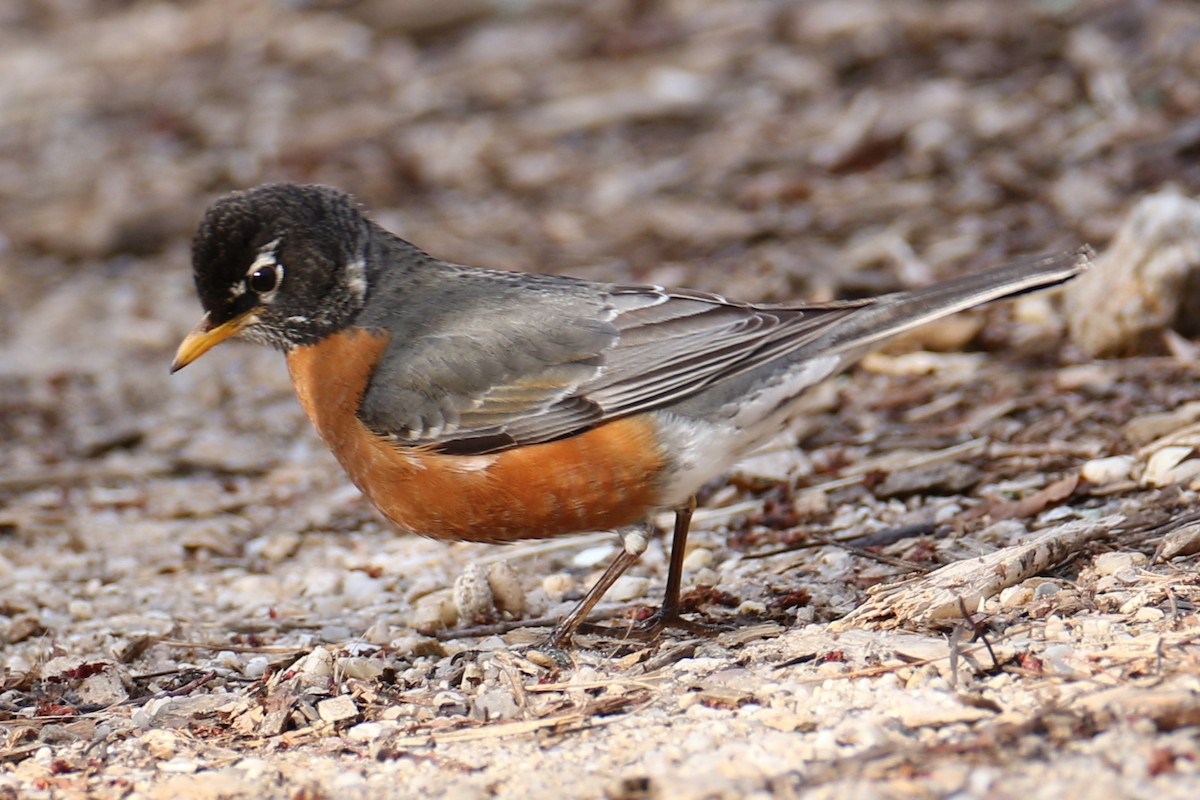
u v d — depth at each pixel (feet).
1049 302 49.24
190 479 49.03
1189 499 33.04
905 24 73.26
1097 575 29.55
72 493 47.93
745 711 25.35
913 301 31.53
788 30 76.95
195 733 27.53
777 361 31.68
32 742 27.84
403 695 28.71
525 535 32.45
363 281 33.19
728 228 59.77
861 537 36.19
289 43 86.53
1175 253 43.57
